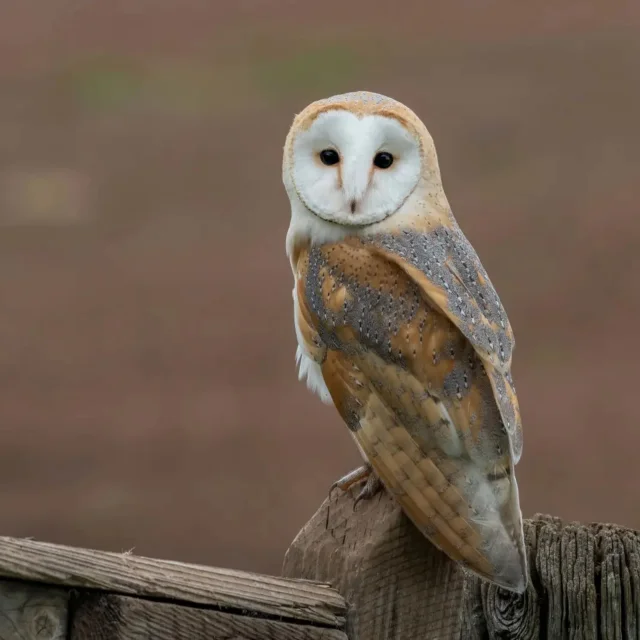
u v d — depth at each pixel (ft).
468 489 25.30
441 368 25.43
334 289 25.59
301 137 25.72
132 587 24.85
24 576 24.79
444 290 25.46
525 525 25.27
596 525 25.26
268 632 24.97
